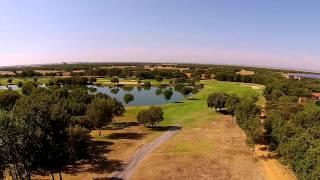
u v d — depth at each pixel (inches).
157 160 2442.2
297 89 5674.2
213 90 7096.5
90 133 3371.1
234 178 2082.9
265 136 2888.8
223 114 4402.1
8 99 4490.7
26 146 1681.8
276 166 2283.5
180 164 2345.0
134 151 2701.8
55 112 1894.7
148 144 2925.7
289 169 2203.5
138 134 3339.1
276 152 2539.4
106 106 3348.9
